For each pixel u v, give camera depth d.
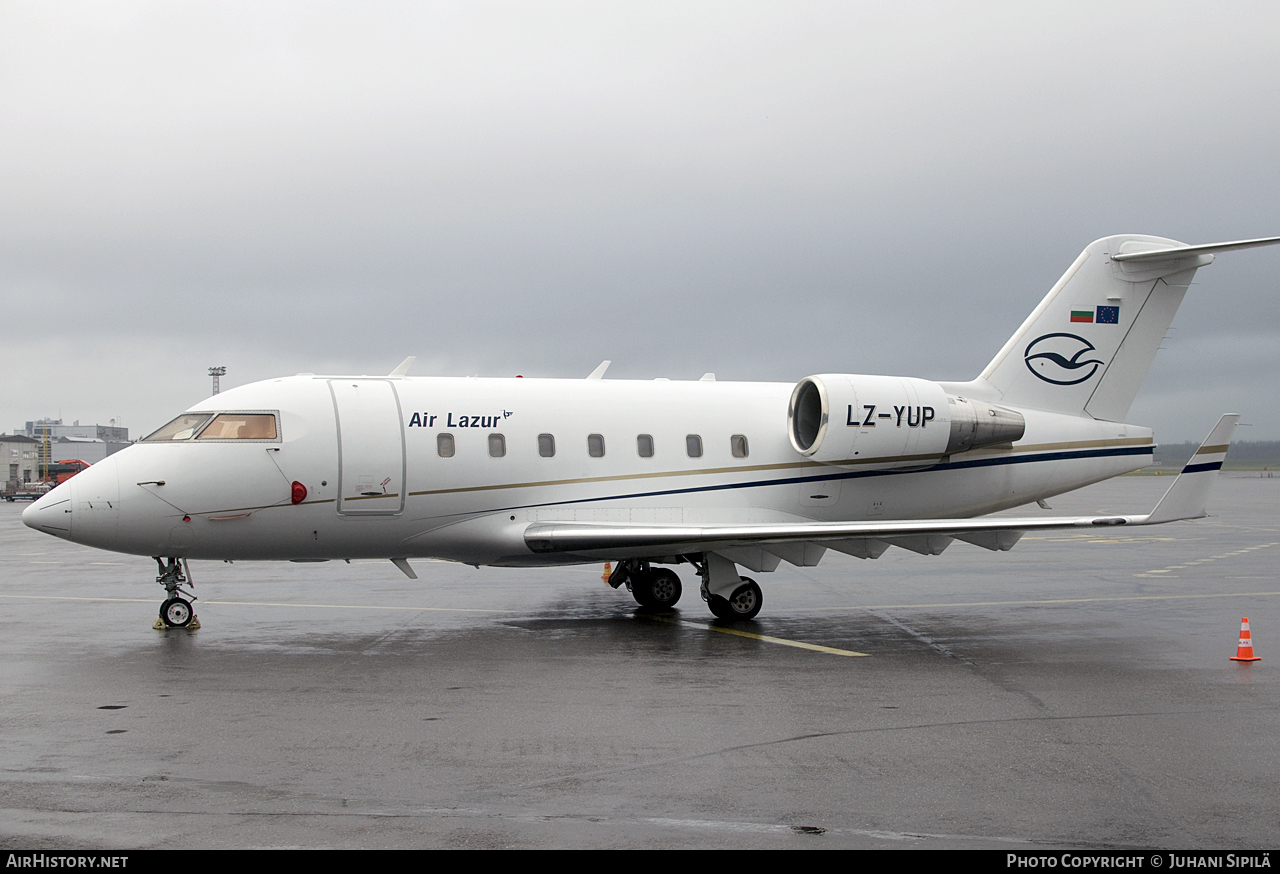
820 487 16.69
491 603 17.53
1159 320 18.11
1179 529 36.06
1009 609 16.78
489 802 7.07
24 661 12.22
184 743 8.55
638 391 16.44
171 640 13.73
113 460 14.04
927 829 6.57
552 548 14.80
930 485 17.06
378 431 14.58
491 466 15.03
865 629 14.72
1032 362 17.64
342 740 8.64
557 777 7.62
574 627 14.88
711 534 14.17
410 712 9.64
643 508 15.77
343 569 23.53
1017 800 7.13
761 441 16.50
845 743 8.58
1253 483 94.81
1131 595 18.56
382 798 7.14
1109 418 18.05
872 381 16.33
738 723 9.23
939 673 11.52
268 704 9.96
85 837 6.40
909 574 22.22
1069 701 10.14
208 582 20.80
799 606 17.20
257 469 14.05
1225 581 20.73
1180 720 9.38
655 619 15.73
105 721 9.29
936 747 8.46
